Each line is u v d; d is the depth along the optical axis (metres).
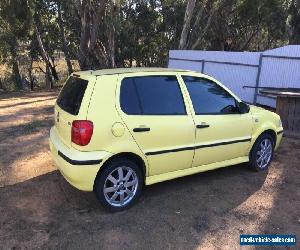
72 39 32.38
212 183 6.14
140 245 4.38
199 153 5.66
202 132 5.62
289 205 5.44
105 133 4.78
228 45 33.75
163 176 5.45
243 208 5.31
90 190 4.86
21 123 10.77
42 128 10.08
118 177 5.04
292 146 8.29
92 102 4.77
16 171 6.66
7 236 4.53
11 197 5.59
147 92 5.20
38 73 39.75
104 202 4.98
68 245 4.36
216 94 5.94
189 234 4.62
